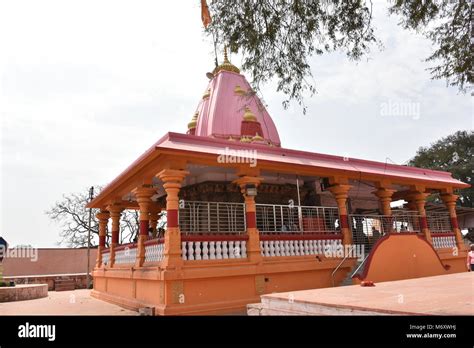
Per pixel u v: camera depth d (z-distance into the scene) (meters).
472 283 7.45
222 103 17.19
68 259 27.09
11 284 18.61
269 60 8.37
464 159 34.78
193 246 10.15
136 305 11.09
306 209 14.94
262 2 7.82
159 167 10.54
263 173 13.70
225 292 10.02
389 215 13.86
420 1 7.95
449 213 17.06
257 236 10.94
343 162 13.51
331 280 12.08
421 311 4.28
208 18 8.23
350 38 8.12
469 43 8.40
